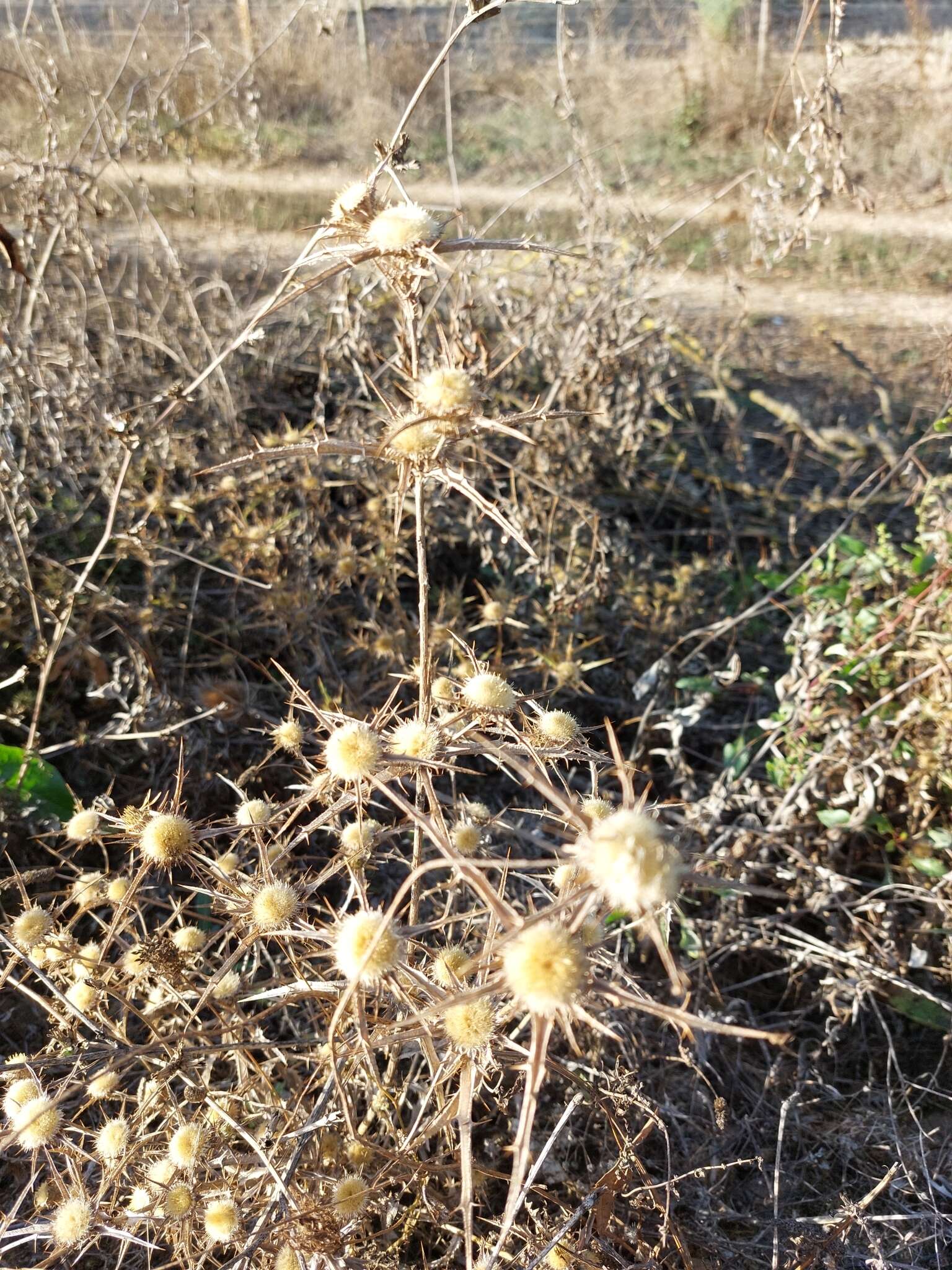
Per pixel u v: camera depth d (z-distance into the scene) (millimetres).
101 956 1694
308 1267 1494
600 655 3771
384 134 10305
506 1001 1672
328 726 1469
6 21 8336
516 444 4363
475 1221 1918
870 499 3848
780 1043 930
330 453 1446
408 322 1535
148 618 3166
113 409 3916
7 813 2686
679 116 10414
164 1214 1546
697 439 5383
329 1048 1413
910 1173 2086
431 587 4090
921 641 2922
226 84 6379
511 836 2713
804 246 3498
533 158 10203
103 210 3914
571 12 11586
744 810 3008
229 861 1832
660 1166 2184
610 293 4344
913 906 2760
